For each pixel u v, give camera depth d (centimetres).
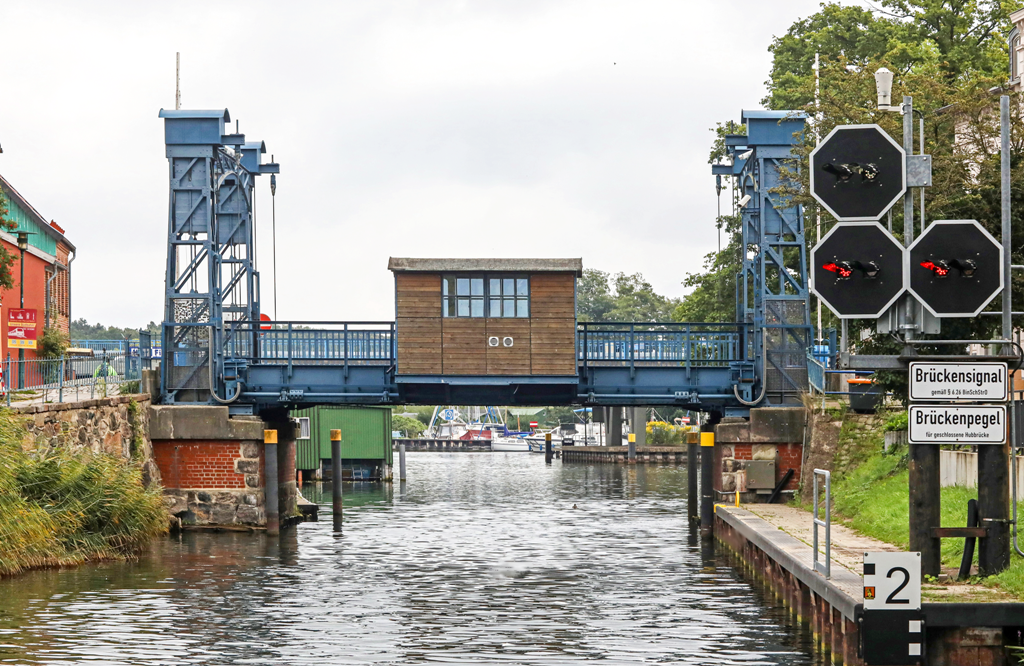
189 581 2747
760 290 3975
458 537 3819
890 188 1822
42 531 2789
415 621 2325
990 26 6044
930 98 3612
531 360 3872
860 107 3788
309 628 2245
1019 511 2166
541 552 3412
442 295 3881
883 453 3419
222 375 3962
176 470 3856
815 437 3647
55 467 2916
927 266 1802
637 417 9138
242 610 2419
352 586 2750
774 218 3988
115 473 3155
